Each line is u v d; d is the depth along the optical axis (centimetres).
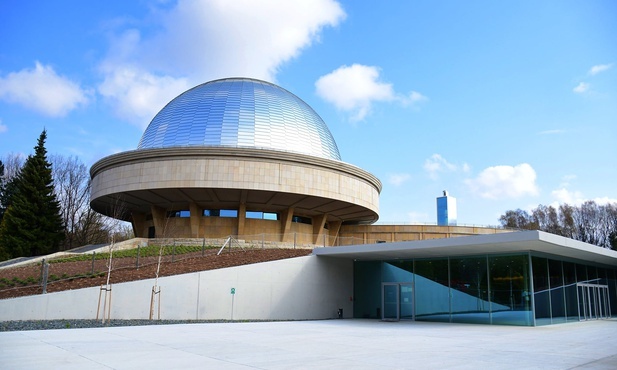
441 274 2706
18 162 6819
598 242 7781
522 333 1902
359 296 3048
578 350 1315
